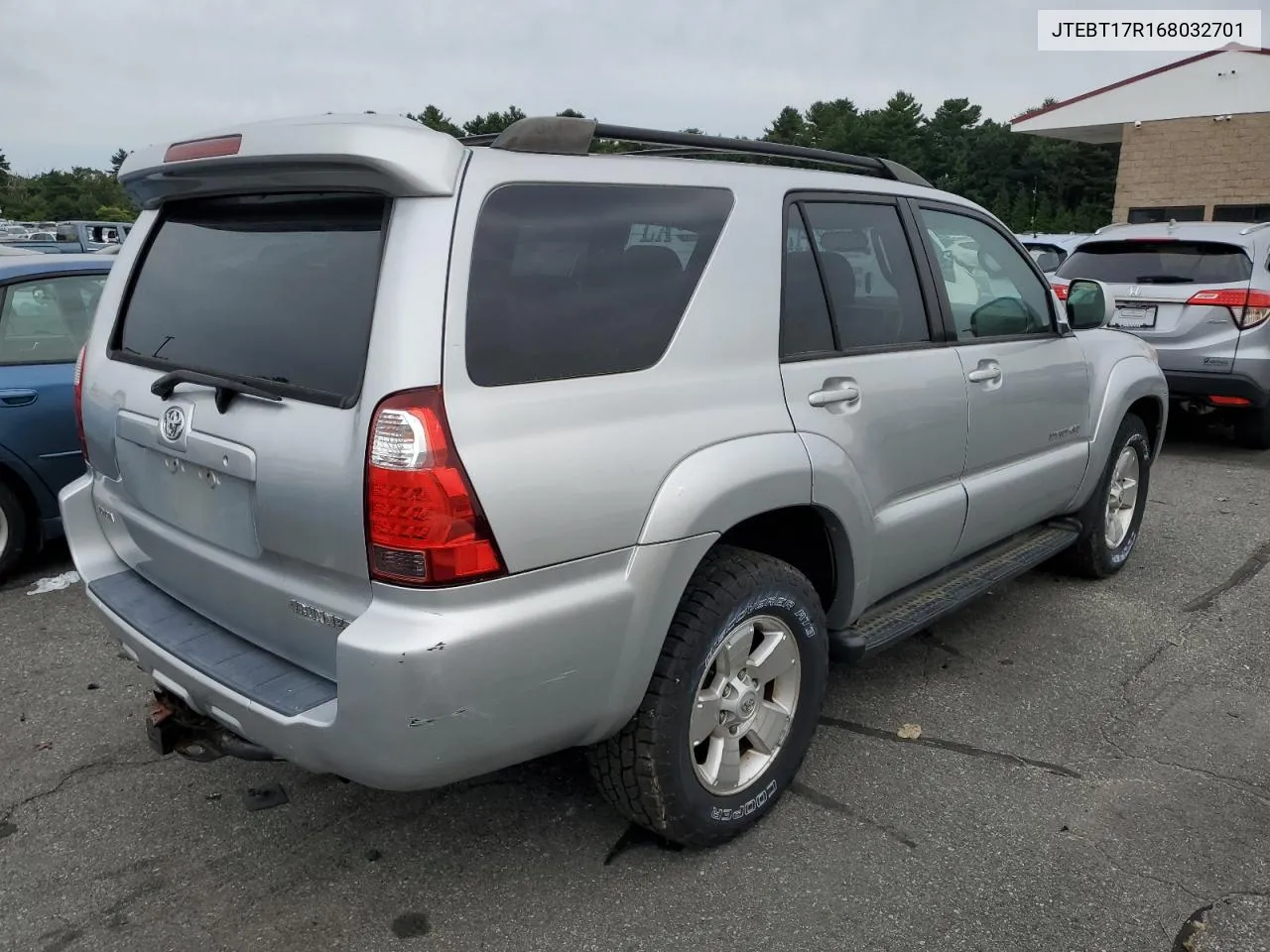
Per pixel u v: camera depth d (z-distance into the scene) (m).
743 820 2.95
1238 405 7.52
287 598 2.45
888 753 3.48
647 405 2.55
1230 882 2.80
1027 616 4.70
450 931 2.61
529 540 2.27
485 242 2.31
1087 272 8.14
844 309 3.24
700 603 2.69
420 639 2.14
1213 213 22.61
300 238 2.52
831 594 3.29
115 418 2.96
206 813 3.14
